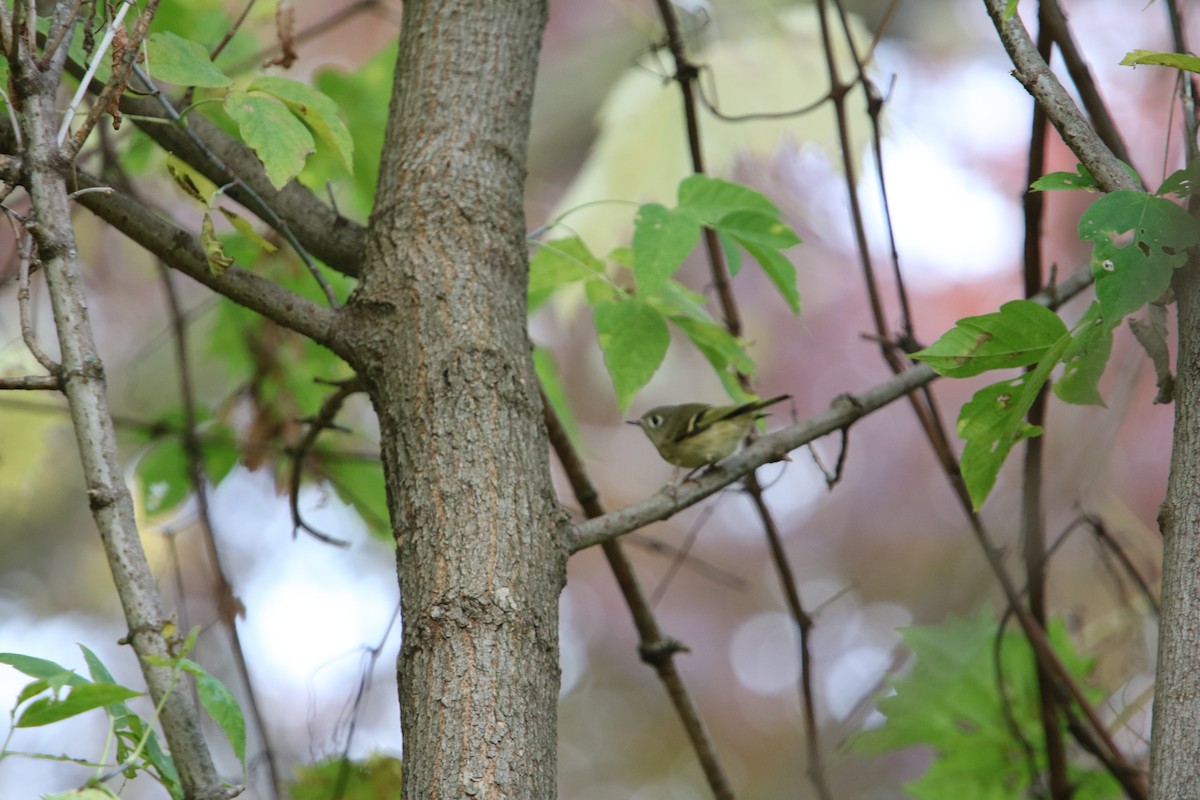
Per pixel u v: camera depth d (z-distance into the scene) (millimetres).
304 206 6805
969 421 5871
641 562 19500
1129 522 10320
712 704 18609
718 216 6449
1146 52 4816
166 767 4633
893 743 9117
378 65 8875
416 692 4773
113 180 8469
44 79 4930
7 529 17453
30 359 10898
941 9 19344
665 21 8359
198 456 9141
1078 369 6000
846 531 18938
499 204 5969
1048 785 8492
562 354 19516
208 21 8539
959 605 16516
